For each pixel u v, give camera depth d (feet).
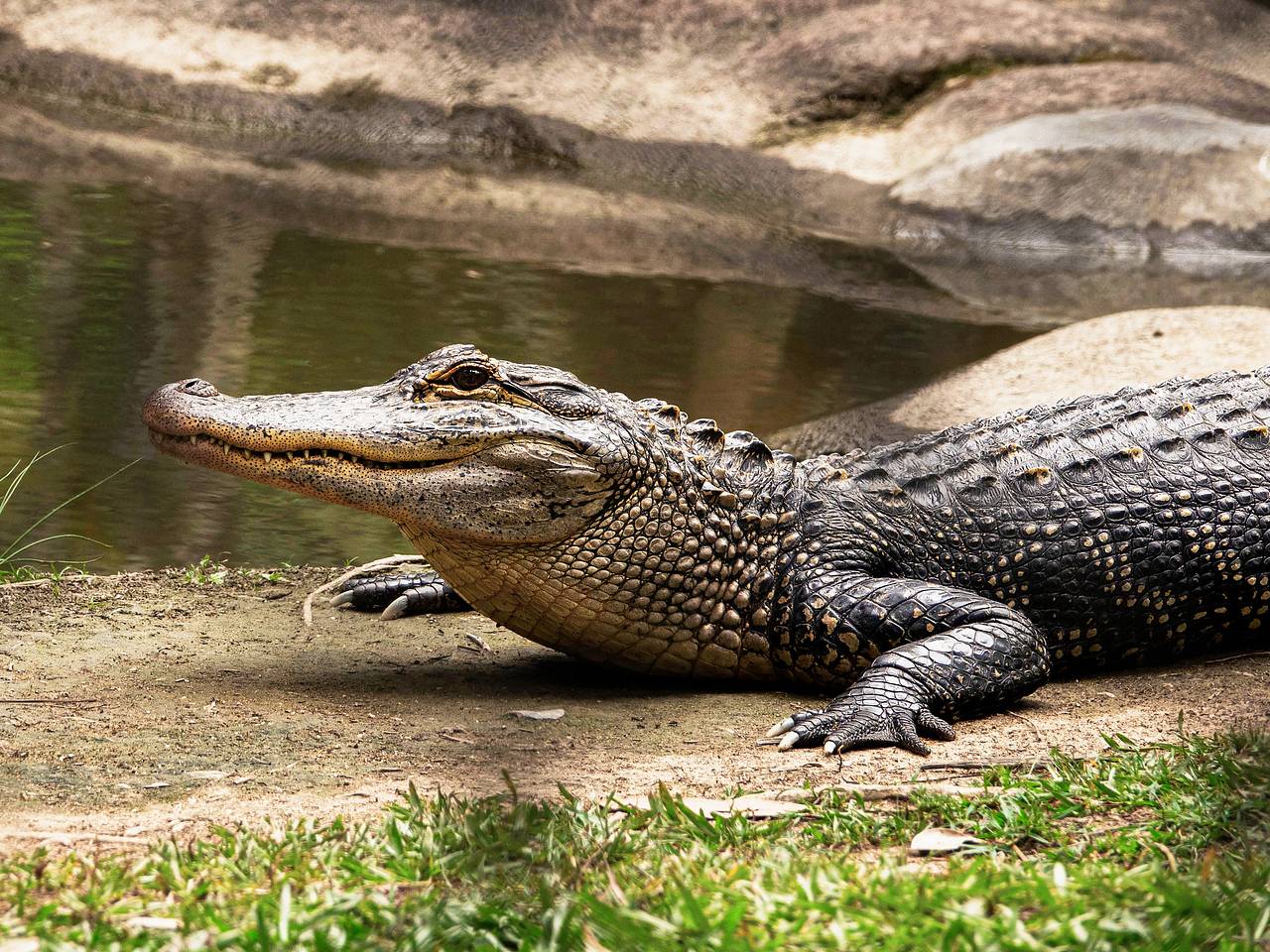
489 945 22.08
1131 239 137.90
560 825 27.25
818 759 34.22
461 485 39.09
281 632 47.11
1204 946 21.59
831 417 76.38
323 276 101.55
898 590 40.04
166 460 67.26
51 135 147.23
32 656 42.04
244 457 39.45
